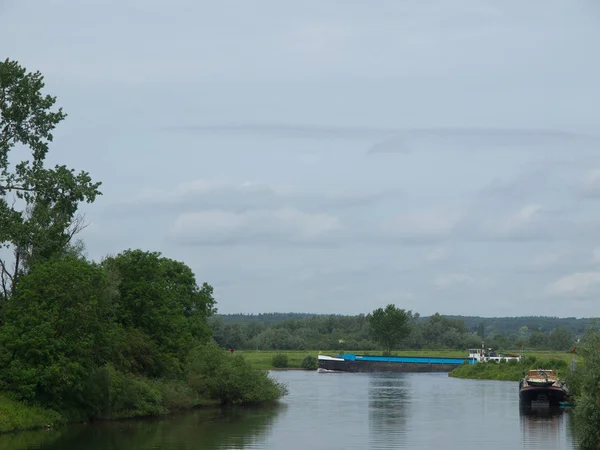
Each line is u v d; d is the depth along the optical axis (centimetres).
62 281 5484
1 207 5997
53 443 4581
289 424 5856
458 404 8069
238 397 7525
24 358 5297
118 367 6300
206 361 7469
